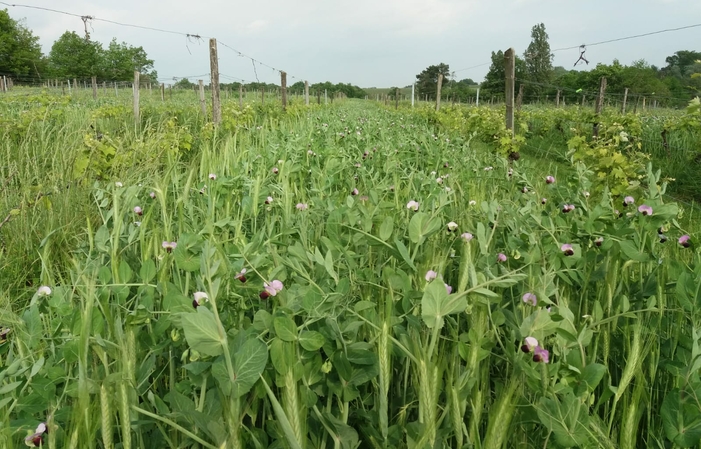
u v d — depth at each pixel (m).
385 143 6.88
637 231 2.19
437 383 1.18
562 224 2.50
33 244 3.47
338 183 4.45
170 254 2.12
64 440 1.16
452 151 6.77
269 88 52.09
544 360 1.40
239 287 1.65
